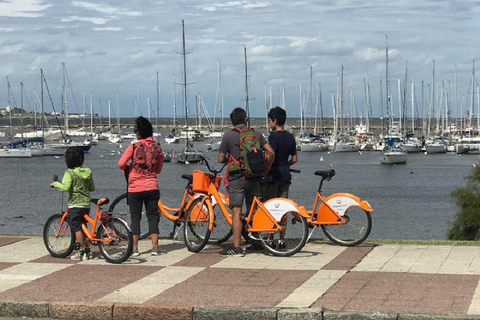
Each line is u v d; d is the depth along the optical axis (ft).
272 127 39.11
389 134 424.87
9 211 152.56
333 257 35.58
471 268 32.14
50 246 37.52
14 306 27.71
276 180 38.47
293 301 27.22
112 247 35.58
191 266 34.19
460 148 392.06
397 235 116.78
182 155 309.01
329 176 39.34
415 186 218.38
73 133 562.25
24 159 366.63
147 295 28.63
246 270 33.01
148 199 37.29
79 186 36.24
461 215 114.73
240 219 36.76
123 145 514.27
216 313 26.25
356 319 25.21
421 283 29.50
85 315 27.22
